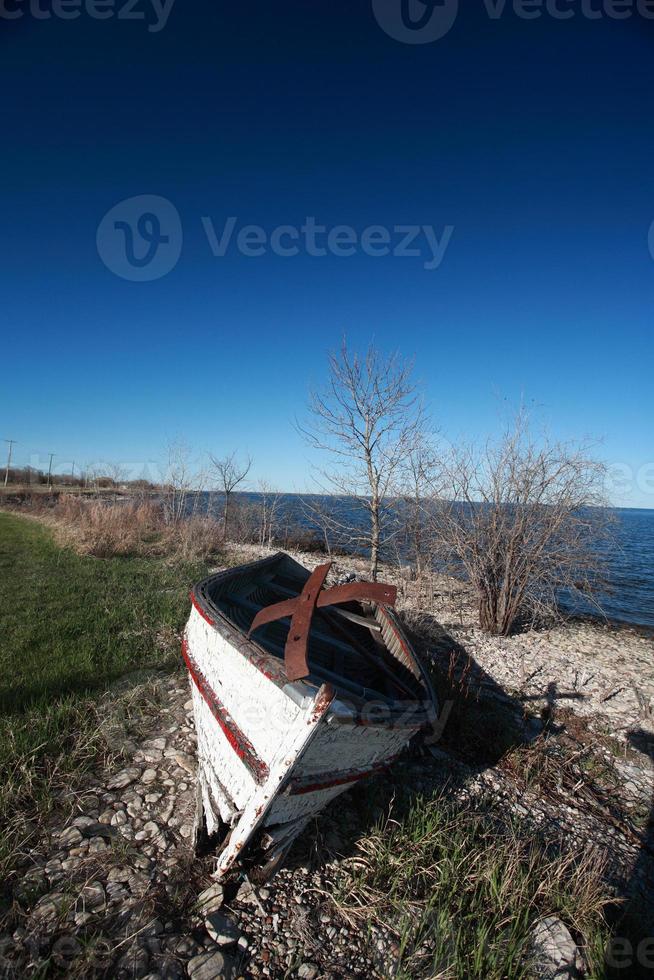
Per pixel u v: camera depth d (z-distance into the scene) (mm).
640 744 6098
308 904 3178
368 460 10719
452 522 10156
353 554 20109
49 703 5188
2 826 3471
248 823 2914
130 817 3727
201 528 18031
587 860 3699
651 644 10594
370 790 4336
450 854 3703
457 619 10641
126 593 9742
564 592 14617
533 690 7480
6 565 12273
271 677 3023
